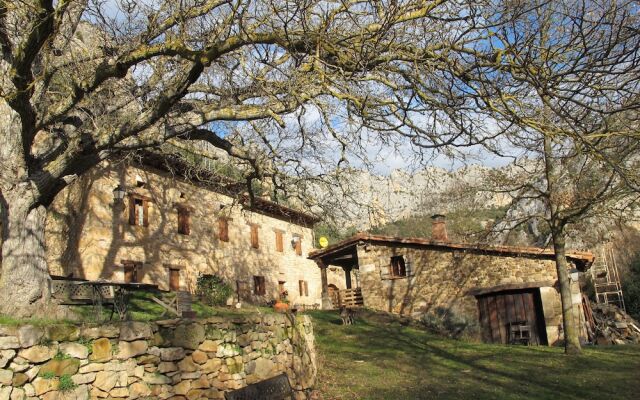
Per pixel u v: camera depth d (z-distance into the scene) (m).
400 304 19.23
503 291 17.47
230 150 9.08
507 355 12.57
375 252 20.08
